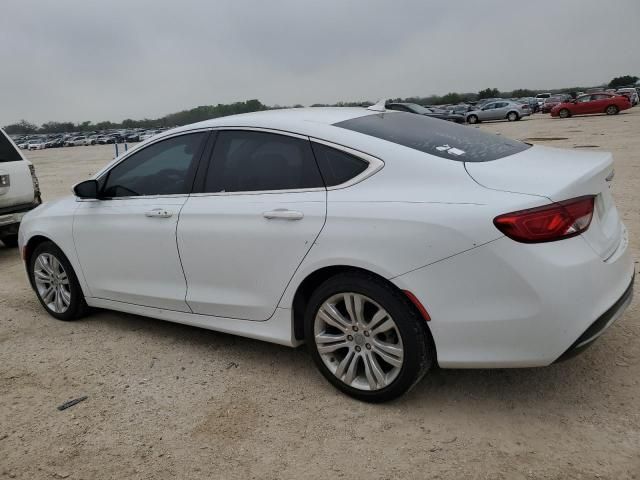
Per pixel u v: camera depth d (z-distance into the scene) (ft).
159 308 13.44
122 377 12.15
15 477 8.98
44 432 10.19
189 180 12.59
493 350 9.09
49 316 16.22
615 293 9.27
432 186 9.55
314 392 11.05
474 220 8.87
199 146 12.60
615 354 11.48
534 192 8.88
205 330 14.51
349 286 10.08
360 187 10.16
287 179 11.07
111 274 14.16
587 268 8.82
